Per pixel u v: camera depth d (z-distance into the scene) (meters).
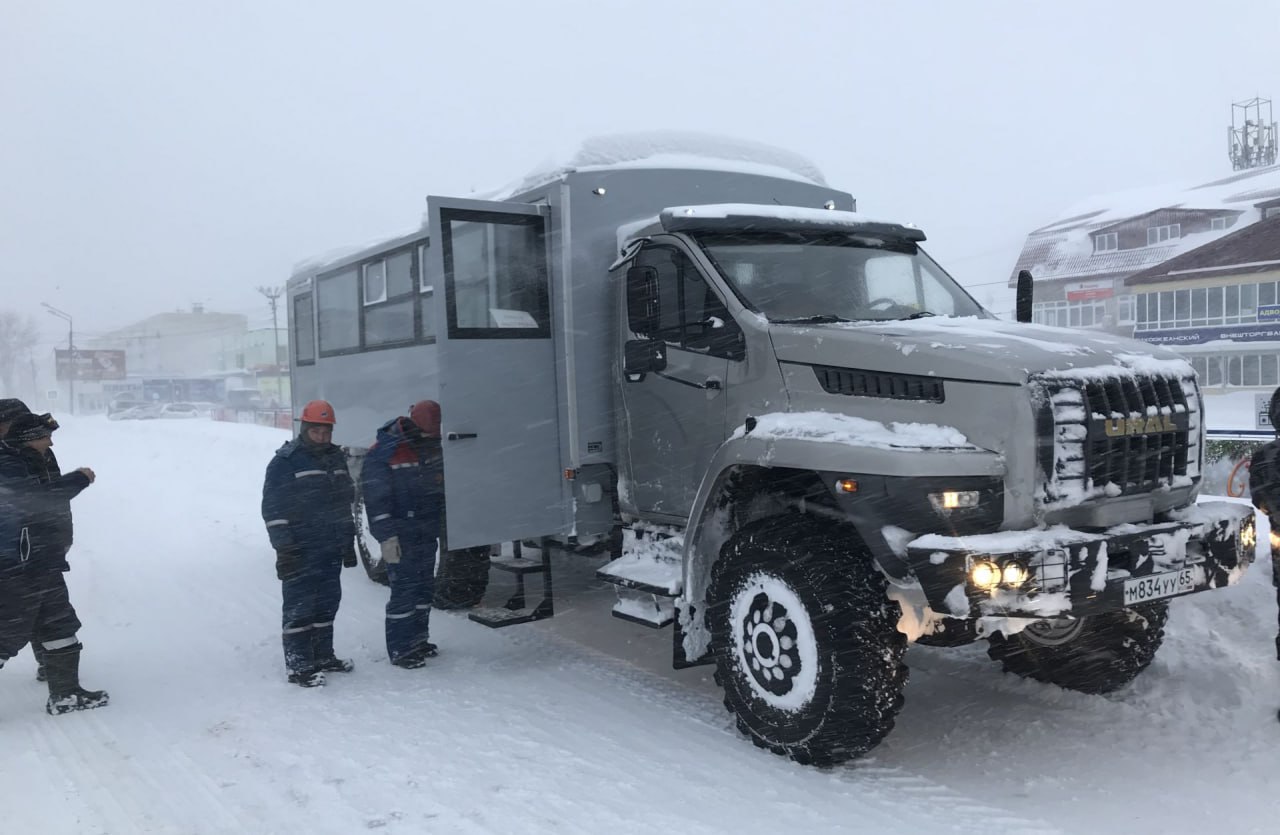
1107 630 4.94
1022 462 3.90
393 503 6.06
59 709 5.44
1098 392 4.05
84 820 4.09
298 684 5.79
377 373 8.35
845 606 4.15
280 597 8.09
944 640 4.48
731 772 4.35
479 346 5.80
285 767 4.57
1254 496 4.93
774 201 6.61
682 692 5.51
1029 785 4.14
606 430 6.04
